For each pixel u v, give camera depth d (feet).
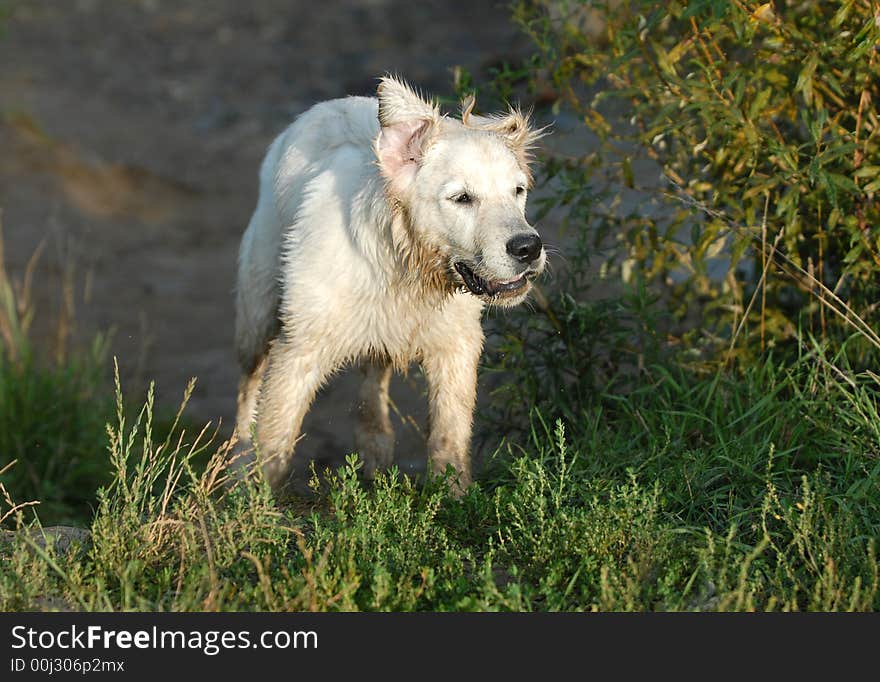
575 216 42.91
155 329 73.56
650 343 41.11
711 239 38.68
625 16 42.11
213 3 164.66
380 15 149.59
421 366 38.58
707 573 27.66
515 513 30.71
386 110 33.40
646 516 29.91
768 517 31.63
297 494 39.11
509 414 42.63
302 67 134.41
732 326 40.06
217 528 29.63
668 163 42.01
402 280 35.06
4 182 96.22
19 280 79.30
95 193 98.73
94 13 159.74
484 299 33.91
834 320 39.14
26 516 45.70
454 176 33.06
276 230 39.52
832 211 36.81
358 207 34.99
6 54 139.13
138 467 31.78
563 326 41.93
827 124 38.01
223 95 127.24
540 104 58.90
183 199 100.99
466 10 147.43
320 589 27.35
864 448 33.88
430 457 37.45
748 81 37.78
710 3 35.45
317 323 35.83
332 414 58.70
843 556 28.43
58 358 56.54
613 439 37.63
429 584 27.63
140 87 130.00
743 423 36.60
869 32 34.37
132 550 28.91
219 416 59.41
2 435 50.96
